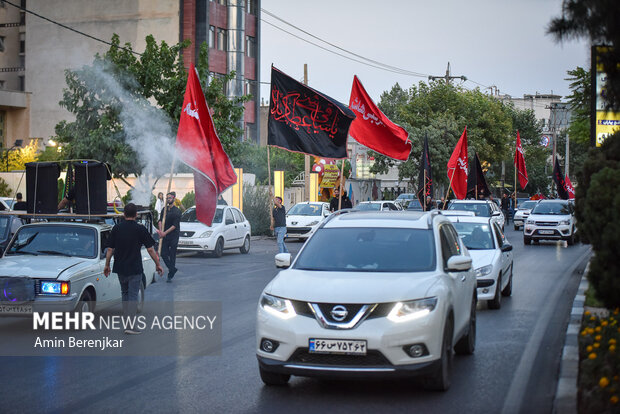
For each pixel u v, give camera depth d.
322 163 43.38
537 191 88.44
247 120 57.81
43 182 13.51
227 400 7.15
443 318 7.27
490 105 60.69
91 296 11.36
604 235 7.15
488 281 13.23
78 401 7.07
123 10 51.97
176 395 7.33
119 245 10.82
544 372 8.39
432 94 57.59
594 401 6.15
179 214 17.67
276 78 19.61
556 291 16.06
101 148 27.25
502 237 15.61
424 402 7.08
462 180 29.84
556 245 31.98
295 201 47.84
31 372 8.31
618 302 7.28
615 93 7.31
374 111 21.31
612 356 7.11
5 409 6.77
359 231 8.55
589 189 7.59
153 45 28.47
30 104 54.12
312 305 7.12
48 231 12.05
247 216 35.44
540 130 90.12
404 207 41.41
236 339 10.36
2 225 16.19
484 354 9.41
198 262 22.98
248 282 17.45
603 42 6.61
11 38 60.19
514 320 12.18
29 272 10.57
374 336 6.92
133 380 7.95
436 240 8.37
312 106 19.50
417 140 53.62
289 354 7.11
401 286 7.29
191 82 15.60
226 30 55.38
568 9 6.42
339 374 6.97
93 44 52.59
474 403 7.05
